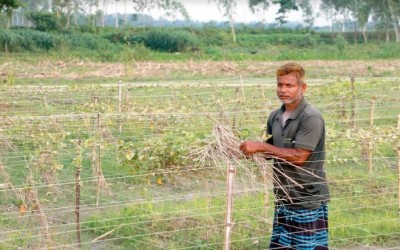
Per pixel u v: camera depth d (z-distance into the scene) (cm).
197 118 1169
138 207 816
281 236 561
